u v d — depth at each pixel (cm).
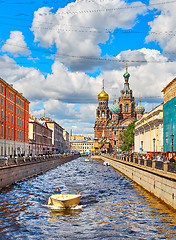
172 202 2280
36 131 9612
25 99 7800
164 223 2017
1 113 5741
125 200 2805
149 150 7138
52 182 4184
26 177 4572
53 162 7819
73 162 11669
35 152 9331
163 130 5725
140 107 17162
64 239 1734
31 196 2986
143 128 8138
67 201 2455
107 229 1916
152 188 3022
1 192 3172
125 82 18125
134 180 4291
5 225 1995
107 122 18300
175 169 2284
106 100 18775
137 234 1812
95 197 2980
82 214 2297
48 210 2423
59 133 17125
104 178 4853
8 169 3609
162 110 6084
